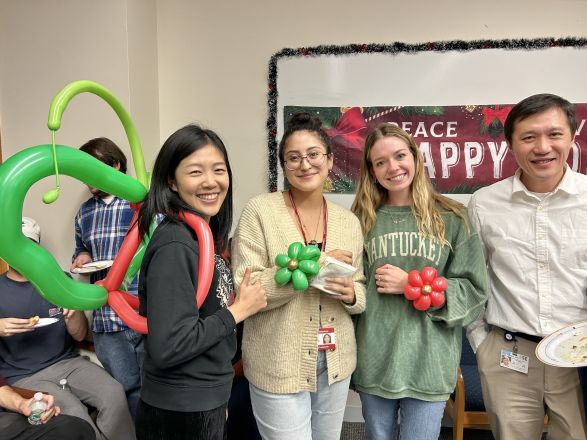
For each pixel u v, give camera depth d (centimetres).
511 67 236
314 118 135
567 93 235
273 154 248
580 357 120
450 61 238
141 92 233
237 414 172
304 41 244
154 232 104
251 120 251
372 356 141
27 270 93
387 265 138
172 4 249
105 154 197
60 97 94
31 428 149
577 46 230
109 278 112
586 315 137
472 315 138
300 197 138
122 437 189
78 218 214
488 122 239
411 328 138
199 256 102
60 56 224
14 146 231
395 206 147
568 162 238
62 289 99
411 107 241
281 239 131
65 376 196
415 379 136
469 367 224
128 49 221
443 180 244
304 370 129
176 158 105
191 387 101
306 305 131
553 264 138
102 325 198
